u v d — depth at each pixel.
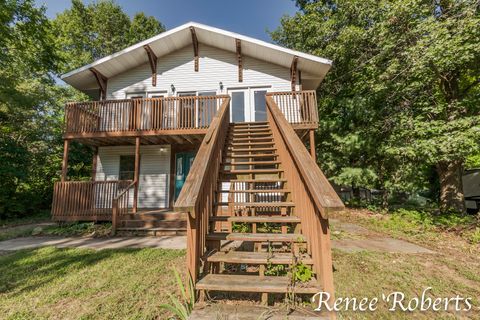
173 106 7.68
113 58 8.73
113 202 6.30
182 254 4.23
